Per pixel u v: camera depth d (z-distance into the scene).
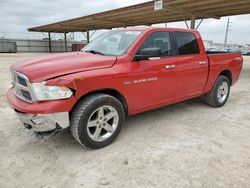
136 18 19.83
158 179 2.46
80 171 2.60
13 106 2.91
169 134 3.65
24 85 2.83
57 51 43.78
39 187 2.33
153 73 3.55
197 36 4.43
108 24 25.50
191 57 4.21
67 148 3.14
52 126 2.71
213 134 3.68
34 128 2.77
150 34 3.62
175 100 4.17
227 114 4.73
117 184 2.38
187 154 3.01
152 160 2.84
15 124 3.96
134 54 3.36
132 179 2.46
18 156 2.91
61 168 2.66
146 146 3.22
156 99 3.78
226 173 2.58
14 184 2.37
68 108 2.70
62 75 2.69
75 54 3.57
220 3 12.26
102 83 2.95
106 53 3.60
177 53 4.00
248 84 8.59
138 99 3.48
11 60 19.53
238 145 3.29
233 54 5.36
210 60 4.64
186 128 3.91
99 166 2.70
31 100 2.73
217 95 5.04
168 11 15.02
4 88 7.00
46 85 2.58
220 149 3.16
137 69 3.34
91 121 2.97
